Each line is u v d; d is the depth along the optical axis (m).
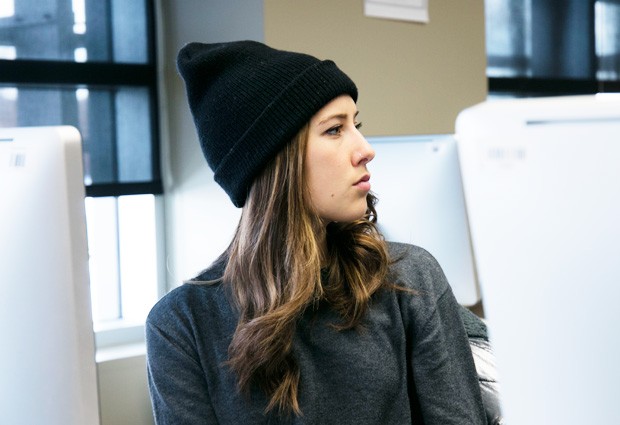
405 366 1.14
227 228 2.04
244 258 1.14
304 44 2.02
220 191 2.06
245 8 1.99
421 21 2.29
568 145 0.43
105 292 2.25
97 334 2.18
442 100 2.38
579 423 0.45
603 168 0.42
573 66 3.12
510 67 2.95
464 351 1.20
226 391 1.11
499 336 0.48
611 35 3.21
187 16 2.19
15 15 2.04
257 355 1.06
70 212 0.76
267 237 1.12
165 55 2.29
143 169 2.27
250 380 1.09
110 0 2.19
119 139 2.22
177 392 1.11
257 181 1.15
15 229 0.78
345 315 1.12
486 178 0.46
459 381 1.16
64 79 2.12
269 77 1.13
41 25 2.08
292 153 1.11
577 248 0.44
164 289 2.35
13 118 2.06
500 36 2.91
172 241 2.32
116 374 2.07
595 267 0.43
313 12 2.03
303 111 1.10
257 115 1.13
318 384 1.10
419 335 1.16
